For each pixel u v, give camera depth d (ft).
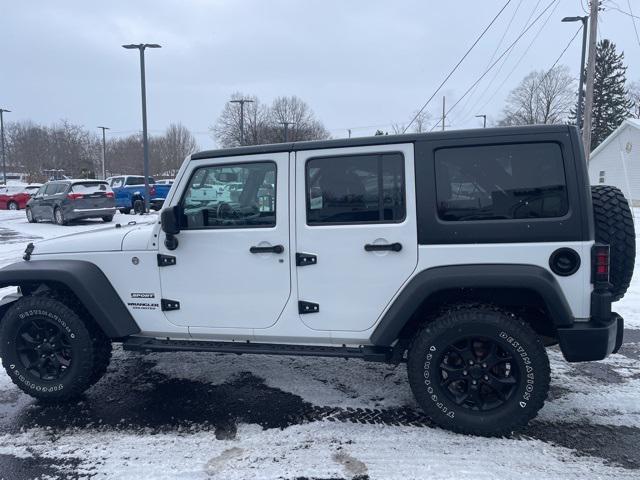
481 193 11.35
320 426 12.27
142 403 13.76
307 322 12.42
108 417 13.03
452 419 11.59
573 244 10.93
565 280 11.03
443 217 11.51
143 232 13.51
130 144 248.93
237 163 12.61
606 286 10.87
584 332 10.87
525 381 11.16
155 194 87.15
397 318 11.58
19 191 105.50
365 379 15.03
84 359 13.52
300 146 12.22
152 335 13.61
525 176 11.17
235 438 11.82
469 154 11.41
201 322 13.09
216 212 12.86
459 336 11.34
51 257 13.93
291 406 13.38
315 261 12.18
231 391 14.38
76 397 14.02
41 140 205.46
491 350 11.47
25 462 11.02
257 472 10.44
